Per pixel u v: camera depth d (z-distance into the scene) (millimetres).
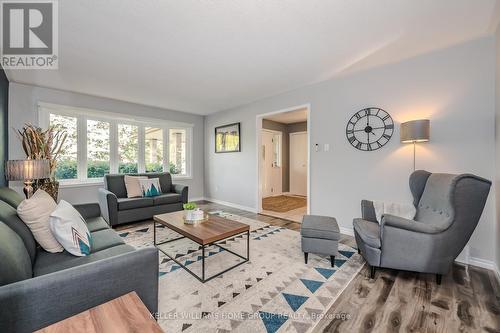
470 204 1779
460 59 2338
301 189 6746
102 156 4336
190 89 3764
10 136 3357
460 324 1430
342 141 3225
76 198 3967
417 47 2408
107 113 4250
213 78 3275
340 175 3252
